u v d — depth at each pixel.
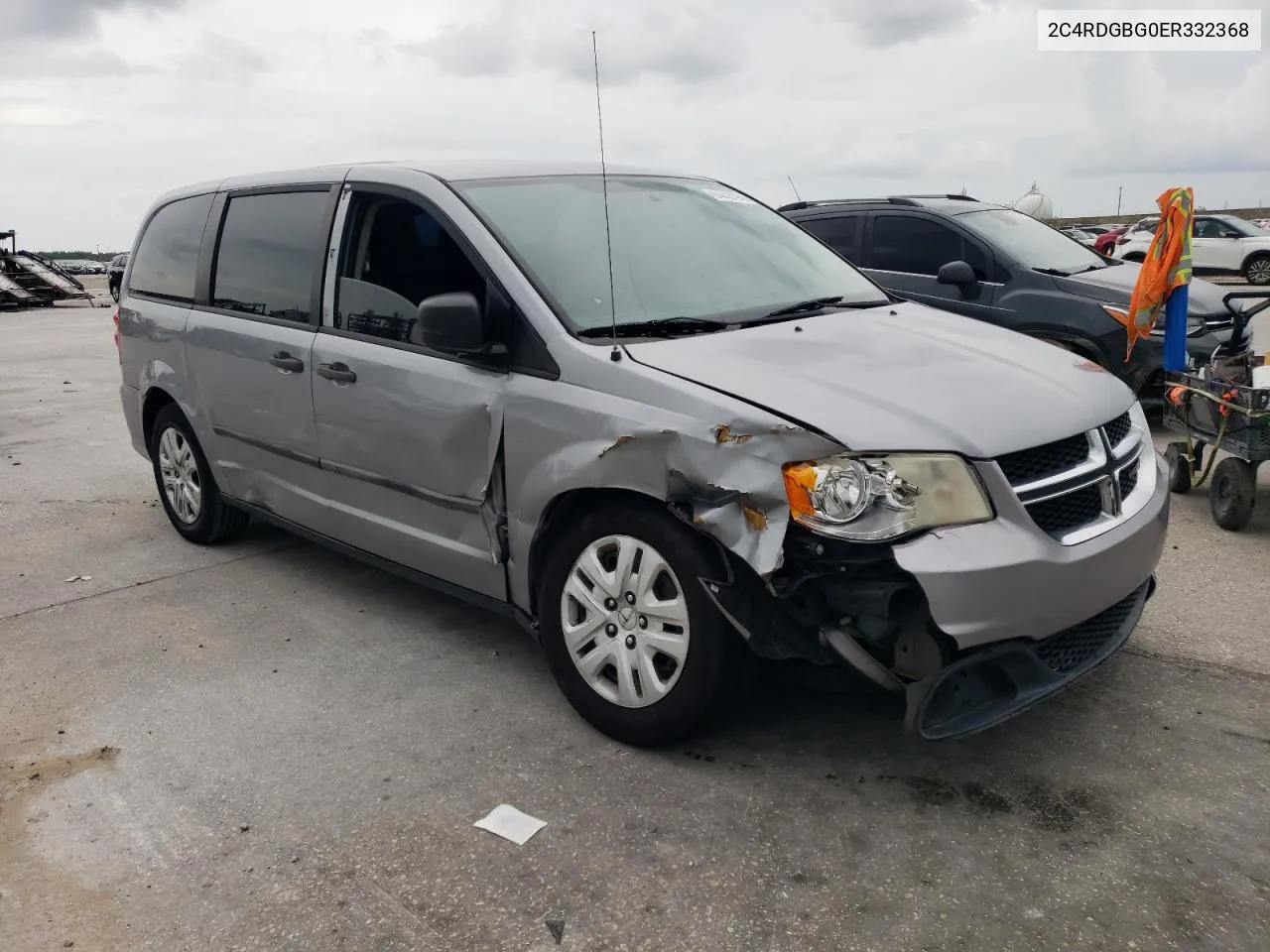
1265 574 4.51
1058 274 7.29
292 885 2.60
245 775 3.12
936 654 2.64
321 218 4.14
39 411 9.94
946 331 3.64
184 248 5.08
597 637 3.19
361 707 3.53
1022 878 2.52
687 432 2.81
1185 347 5.83
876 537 2.59
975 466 2.67
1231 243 21.81
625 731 3.15
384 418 3.71
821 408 2.74
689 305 3.56
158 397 5.32
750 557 2.68
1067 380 3.19
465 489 3.48
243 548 5.33
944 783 2.93
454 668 3.82
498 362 3.31
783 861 2.61
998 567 2.59
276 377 4.24
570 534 3.20
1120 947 2.28
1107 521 2.95
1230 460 5.20
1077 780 2.92
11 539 5.65
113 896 2.58
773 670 2.94
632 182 4.19
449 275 3.54
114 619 4.41
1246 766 2.96
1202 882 2.48
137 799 3.01
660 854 2.66
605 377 3.04
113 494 6.59
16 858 2.75
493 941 2.37
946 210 7.89
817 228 8.64
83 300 30.28
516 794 2.96
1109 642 3.04
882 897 2.46
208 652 4.04
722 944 2.33
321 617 4.36
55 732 3.44
